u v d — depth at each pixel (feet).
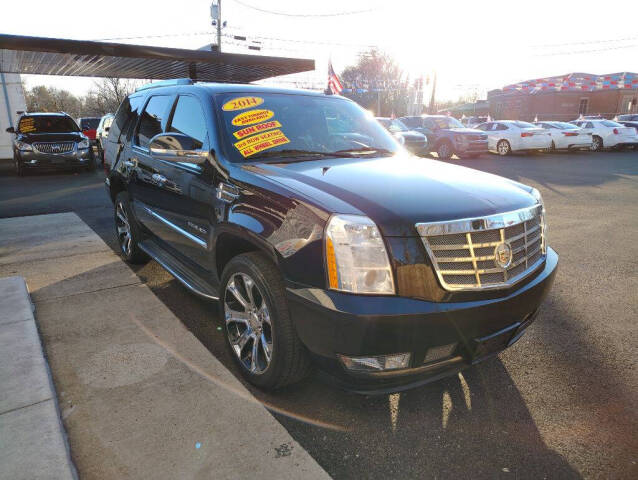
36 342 10.23
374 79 150.61
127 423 7.93
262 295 8.44
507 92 151.23
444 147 57.57
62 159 41.47
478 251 7.61
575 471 7.23
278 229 8.11
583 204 28.45
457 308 7.33
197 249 11.12
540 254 9.16
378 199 7.77
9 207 27.48
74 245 18.84
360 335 7.06
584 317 12.60
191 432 7.73
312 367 8.55
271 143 10.80
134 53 33.68
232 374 9.50
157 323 11.64
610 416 8.55
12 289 13.20
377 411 8.63
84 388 8.89
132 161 14.89
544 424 8.31
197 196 10.64
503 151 63.82
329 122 12.32
